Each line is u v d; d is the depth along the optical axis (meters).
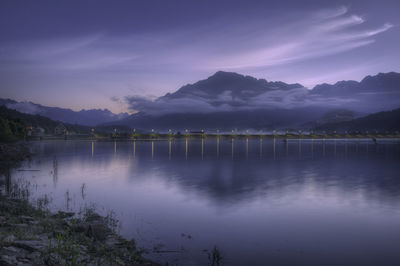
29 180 39.03
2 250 10.95
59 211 21.17
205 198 29.55
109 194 31.03
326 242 17.45
